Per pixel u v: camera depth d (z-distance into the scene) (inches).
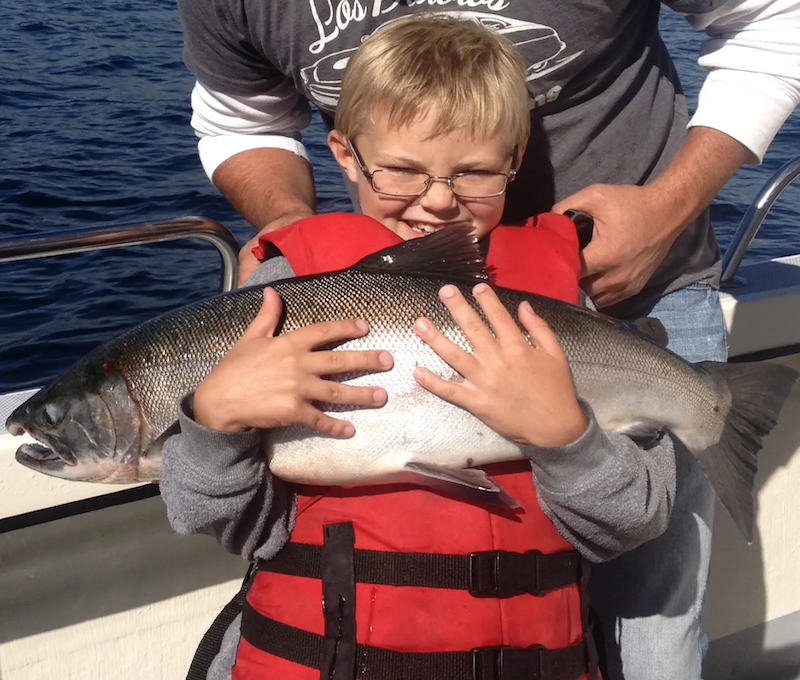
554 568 69.8
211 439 63.6
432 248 71.7
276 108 106.4
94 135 376.8
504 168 75.7
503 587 67.5
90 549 91.9
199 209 298.5
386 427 67.0
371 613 66.5
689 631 93.4
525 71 78.9
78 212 294.0
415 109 70.5
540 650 68.1
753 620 121.1
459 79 70.4
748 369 79.0
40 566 90.0
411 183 73.8
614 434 70.1
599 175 90.6
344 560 67.2
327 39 86.7
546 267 76.9
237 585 100.0
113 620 94.2
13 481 83.7
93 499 87.5
